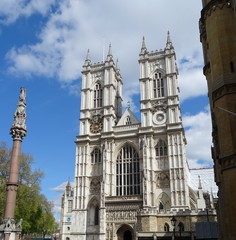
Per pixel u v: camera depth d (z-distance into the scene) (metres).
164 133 81.44
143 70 90.44
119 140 85.62
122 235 74.56
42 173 74.06
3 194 60.59
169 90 85.12
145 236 58.31
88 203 81.94
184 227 62.50
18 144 46.66
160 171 78.50
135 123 85.75
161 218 64.69
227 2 34.09
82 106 94.00
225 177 28.55
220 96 31.12
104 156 83.00
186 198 72.56
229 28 33.22
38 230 93.88
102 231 73.69
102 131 88.88
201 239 48.12
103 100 92.31
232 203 27.36
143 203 73.12
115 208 75.88
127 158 83.50
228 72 31.33
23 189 67.50
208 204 88.56
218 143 31.77
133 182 80.19
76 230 79.44
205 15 36.16
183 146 77.88
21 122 47.75
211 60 33.81
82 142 88.38
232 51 32.22
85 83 96.62
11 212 42.97
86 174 84.44
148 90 87.31
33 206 72.69
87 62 98.94
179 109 85.31
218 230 43.19
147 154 79.19
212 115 36.28
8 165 66.75
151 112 85.38
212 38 34.06
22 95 49.84
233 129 29.14
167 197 75.69
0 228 41.84
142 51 92.62
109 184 81.25
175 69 87.06
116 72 102.25
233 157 28.06
